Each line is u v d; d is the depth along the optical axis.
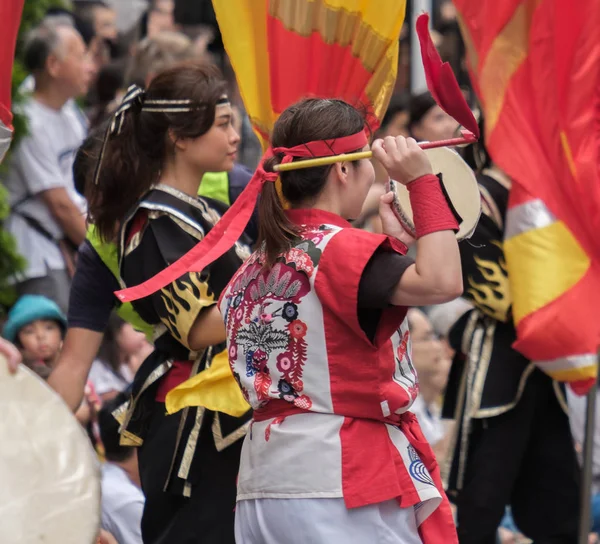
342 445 8.91
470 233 10.07
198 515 11.11
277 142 9.32
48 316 15.34
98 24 23.70
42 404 8.45
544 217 13.29
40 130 17.94
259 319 9.14
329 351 8.90
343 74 11.52
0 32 10.16
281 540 9.05
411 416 9.56
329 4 11.34
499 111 13.34
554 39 13.29
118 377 16.94
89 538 7.92
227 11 11.56
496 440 14.01
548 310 13.14
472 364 14.03
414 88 24.22
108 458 14.02
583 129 13.33
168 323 10.84
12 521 7.82
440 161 10.16
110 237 11.60
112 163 11.34
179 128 11.10
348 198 9.27
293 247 9.00
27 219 17.89
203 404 10.86
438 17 25.53
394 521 9.04
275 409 9.17
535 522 14.47
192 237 11.04
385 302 8.62
